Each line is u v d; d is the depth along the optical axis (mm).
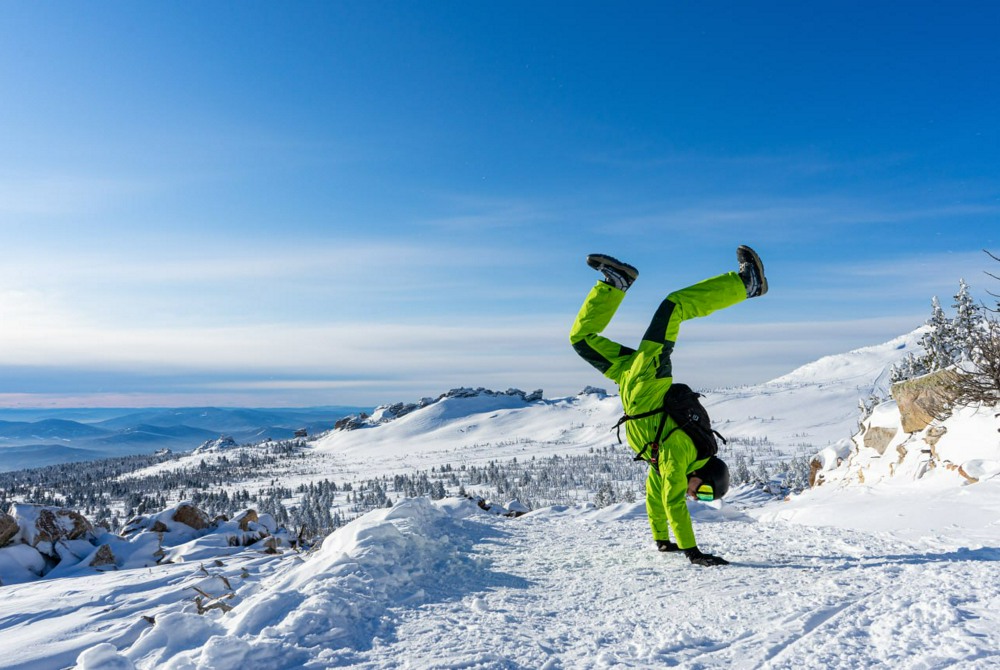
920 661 2248
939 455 10180
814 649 2463
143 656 2604
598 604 3361
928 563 3758
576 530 5977
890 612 2842
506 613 3172
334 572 3633
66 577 5961
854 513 7812
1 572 5945
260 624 2877
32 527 6500
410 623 2971
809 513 8586
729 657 2480
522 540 5320
